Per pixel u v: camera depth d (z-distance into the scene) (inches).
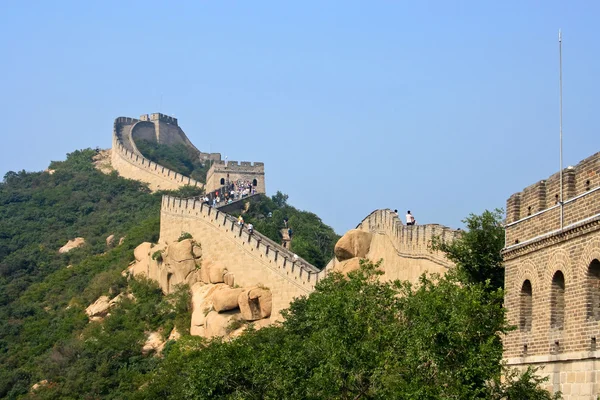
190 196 7450.8
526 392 1899.6
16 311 6250.0
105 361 5236.2
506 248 2176.4
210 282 5487.2
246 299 5034.5
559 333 1924.2
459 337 2033.7
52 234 7721.5
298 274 4884.4
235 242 5438.0
